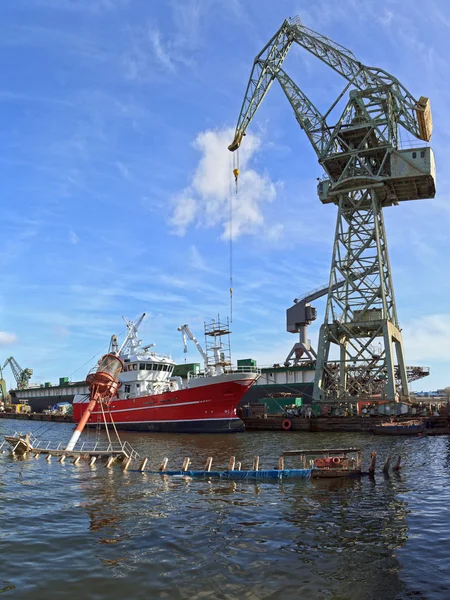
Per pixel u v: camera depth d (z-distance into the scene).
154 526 20.00
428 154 68.56
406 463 35.78
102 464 37.41
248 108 75.06
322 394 68.75
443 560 15.85
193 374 94.94
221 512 22.22
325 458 31.56
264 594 13.51
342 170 76.88
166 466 35.81
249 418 69.81
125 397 74.06
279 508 22.86
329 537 18.45
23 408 137.62
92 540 18.17
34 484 29.03
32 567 15.45
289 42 75.81
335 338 70.19
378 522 20.36
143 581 14.41
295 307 100.06
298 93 76.25
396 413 63.78
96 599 13.20
